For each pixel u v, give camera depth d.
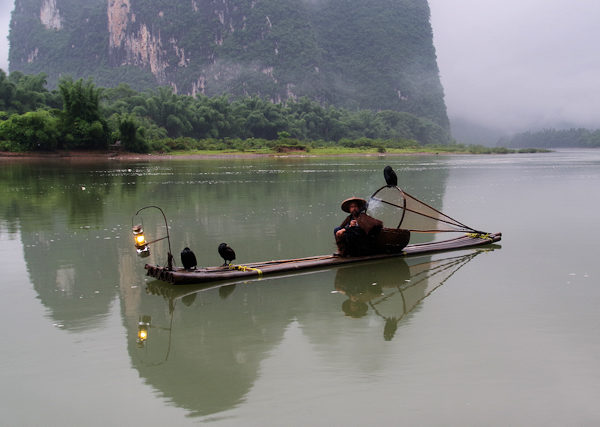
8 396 4.64
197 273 7.98
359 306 7.00
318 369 5.12
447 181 27.31
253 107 129.75
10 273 8.61
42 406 4.48
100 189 22.39
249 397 4.59
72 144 62.69
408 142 126.69
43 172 34.66
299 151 83.25
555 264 9.20
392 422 4.18
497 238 11.12
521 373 4.98
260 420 4.23
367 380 4.88
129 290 7.71
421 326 6.23
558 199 18.67
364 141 109.06
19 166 42.91
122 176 30.56
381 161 58.38
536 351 5.47
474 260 9.57
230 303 7.15
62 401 4.56
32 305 7.04
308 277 8.46
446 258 9.75
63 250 10.29
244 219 14.11
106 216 14.66
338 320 6.48
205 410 4.39
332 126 141.12
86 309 6.88
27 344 5.74
